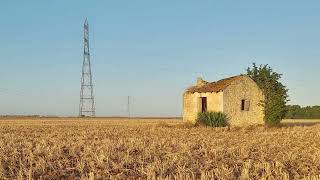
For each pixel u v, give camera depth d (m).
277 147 28.19
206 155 23.66
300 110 114.94
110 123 77.50
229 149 25.78
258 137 36.66
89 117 135.25
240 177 16.97
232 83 53.22
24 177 17.64
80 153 24.48
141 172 18.30
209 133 42.12
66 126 61.75
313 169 19.45
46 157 22.62
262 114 54.91
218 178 16.97
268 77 56.19
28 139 35.34
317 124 64.50
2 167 19.14
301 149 27.27
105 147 26.28
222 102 52.38
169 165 19.48
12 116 154.50
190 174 17.81
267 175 17.27
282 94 54.59
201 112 53.69
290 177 17.95
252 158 22.94
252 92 54.81
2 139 35.06
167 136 38.00
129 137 36.94
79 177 17.75
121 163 20.16
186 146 27.47
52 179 17.66
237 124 53.22
